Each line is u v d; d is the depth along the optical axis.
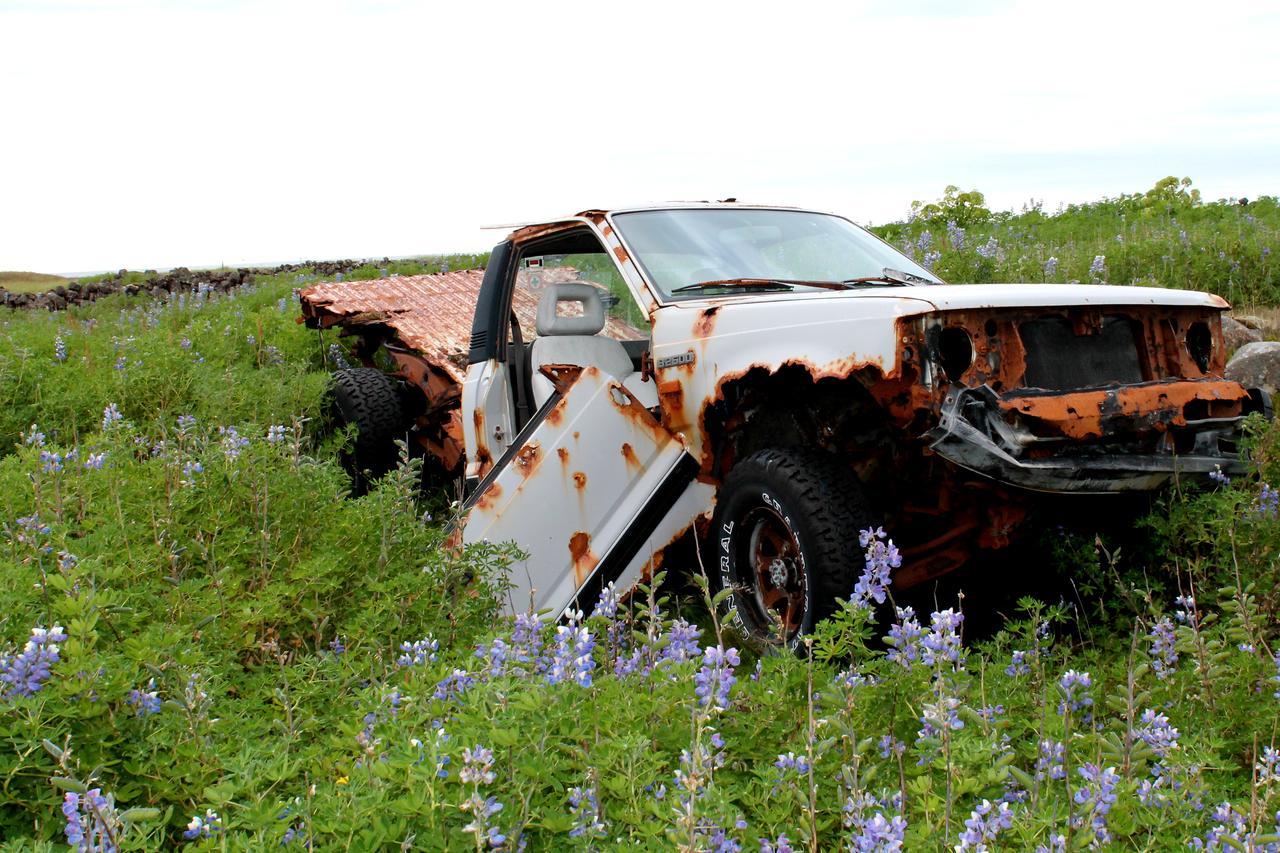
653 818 2.06
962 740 2.26
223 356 9.96
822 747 2.17
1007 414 3.68
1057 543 4.25
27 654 2.27
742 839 2.19
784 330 4.24
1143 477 3.89
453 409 7.08
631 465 4.72
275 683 3.00
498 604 3.98
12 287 28.84
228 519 3.92
